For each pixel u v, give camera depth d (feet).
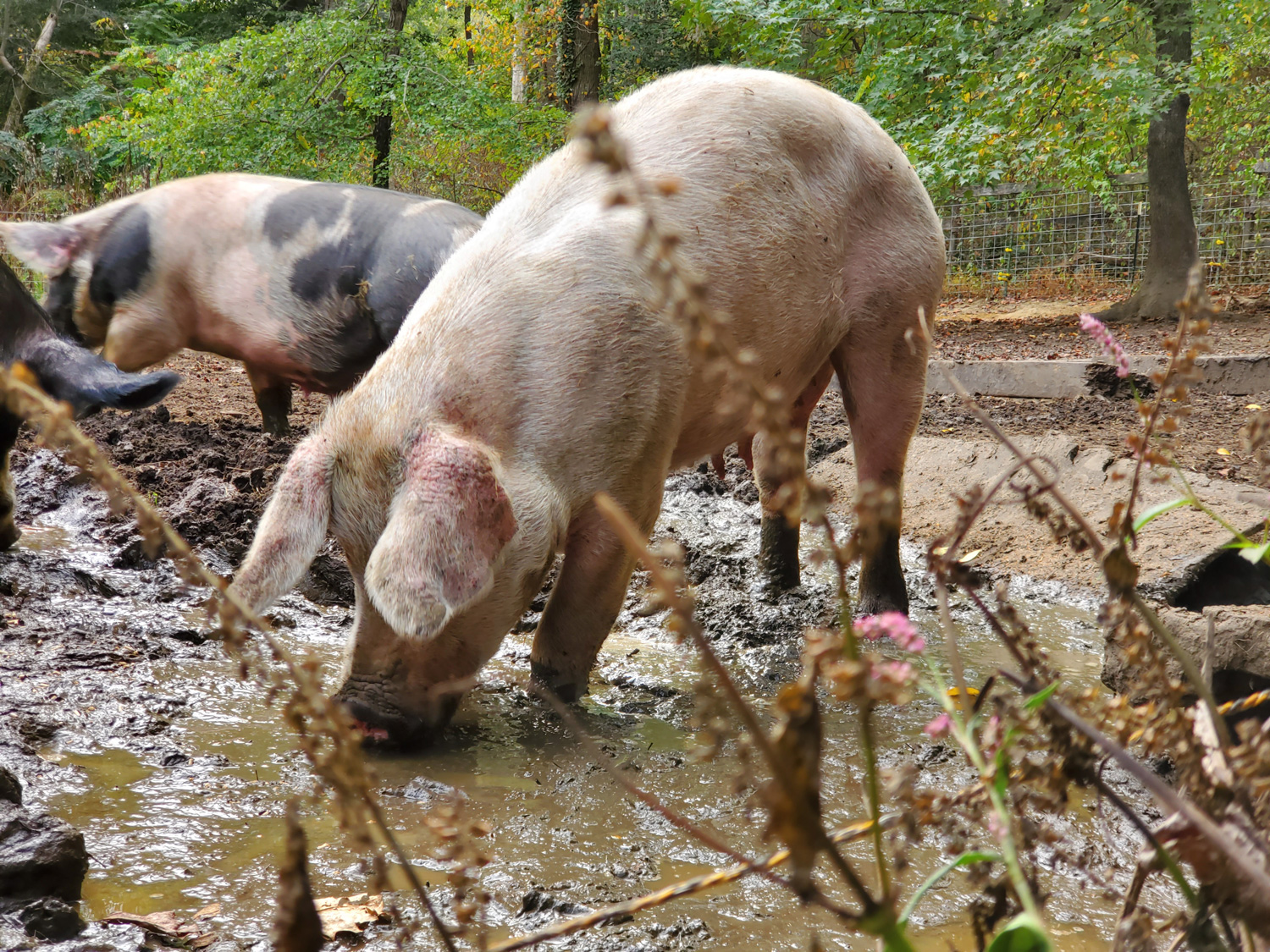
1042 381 32.55
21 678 12.44
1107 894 4.53
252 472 20.98
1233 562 17.78
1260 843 3.84
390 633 11.17
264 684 12.41
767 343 13.34
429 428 10.57
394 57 49.42
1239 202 62.80
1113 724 4.55
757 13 50.90
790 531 17.51
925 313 15.25
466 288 11.61
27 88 91.09
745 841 9.57
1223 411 28.32
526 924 8.08
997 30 50.11
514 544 10.94
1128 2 48.08
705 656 2.84
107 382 14.57
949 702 3.68
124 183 55.36
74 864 8.05
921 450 24.50
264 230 19.88
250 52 47.39
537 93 77.41
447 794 10.35
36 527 19.25
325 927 7.75
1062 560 19.04
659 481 12.44
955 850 4.41
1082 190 67.46
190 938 7.64
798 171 13.71
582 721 12.62
